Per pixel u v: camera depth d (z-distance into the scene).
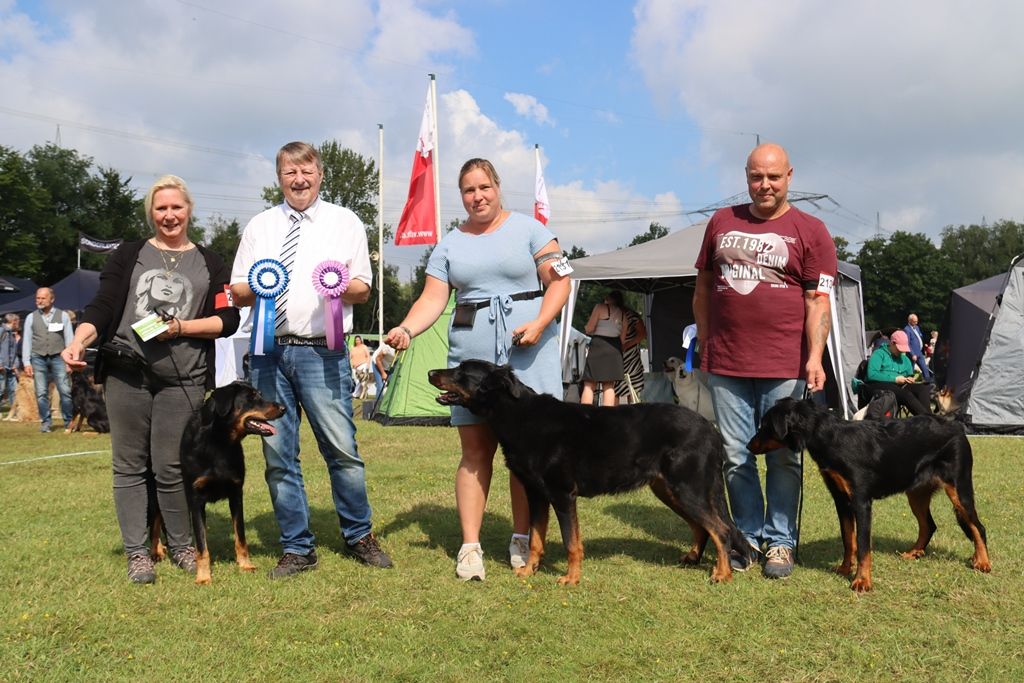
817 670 3.24
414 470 8.20
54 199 61.47
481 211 4.77
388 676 3.17
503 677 3.16
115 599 4.03
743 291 4.70
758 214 4.79
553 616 3.85
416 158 15.27
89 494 6.91
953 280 61.06
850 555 4.59
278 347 4.52
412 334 4.75
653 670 3.23
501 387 4.43
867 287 62.22
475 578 4.47
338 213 4.62
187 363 4.50
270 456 4.52
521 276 4.80
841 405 12.23
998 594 4.18
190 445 4.35
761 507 4.98
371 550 4.75
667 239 13.35
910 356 14.68
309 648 3.42
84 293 25.61
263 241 4.56
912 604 4.04
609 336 11.62
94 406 12.06
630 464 4.48
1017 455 9.41
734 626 3.72
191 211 4.64
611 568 4.75
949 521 5.91
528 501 4.66
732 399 4.88
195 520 4.38
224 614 3.83
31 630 3.57
